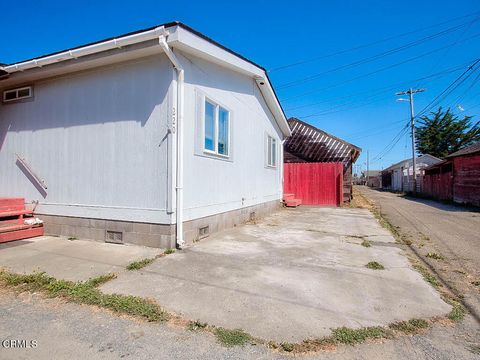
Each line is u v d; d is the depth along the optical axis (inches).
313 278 150.6
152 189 205.3
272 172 454.6
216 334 98.3
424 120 1582.2
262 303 121.0
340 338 96.1
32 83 256.1
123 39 192.2
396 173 1601.9
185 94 213.5
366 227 310.7
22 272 153.0
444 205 627.2
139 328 102.0
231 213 295.9
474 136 1461.6
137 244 209.6
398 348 92.2
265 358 86.5
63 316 109.9
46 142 249.0
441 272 169.0
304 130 616.1
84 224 230.1
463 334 101.3
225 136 287.1
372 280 149.7
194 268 162.6
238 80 312.0
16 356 86.3
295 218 375.9
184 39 195.2
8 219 240.4
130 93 213.9
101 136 224.4
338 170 550.9
